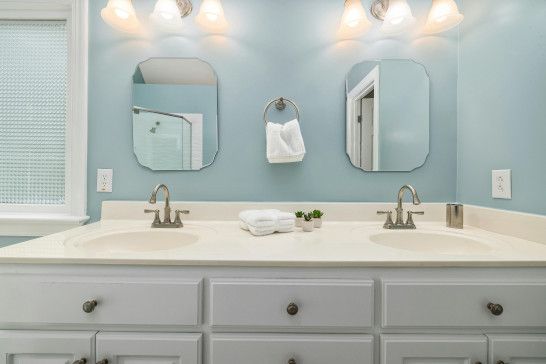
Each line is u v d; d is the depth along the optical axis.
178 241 1.08
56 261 0.70
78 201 1.25
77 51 1.25
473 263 0.70
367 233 1.05
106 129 1.26
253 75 1.28
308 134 1.28
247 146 1.29
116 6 1.15
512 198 1.01
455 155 1.29
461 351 0.69
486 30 1.13
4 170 1.26
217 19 1.22
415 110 1.28
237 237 0.96
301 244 0.86
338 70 1.28
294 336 0.71
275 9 1.28
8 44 1.27
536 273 0.71
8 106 1.26
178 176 1.27
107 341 0.70
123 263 0.70
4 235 1.23
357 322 0.70
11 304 0.70
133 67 1.27
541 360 0.69
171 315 0.70
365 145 1.28
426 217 1.27
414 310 0.69
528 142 0.94
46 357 0.70
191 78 1.27
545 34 0.88
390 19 1.19
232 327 0.71
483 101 1.14
